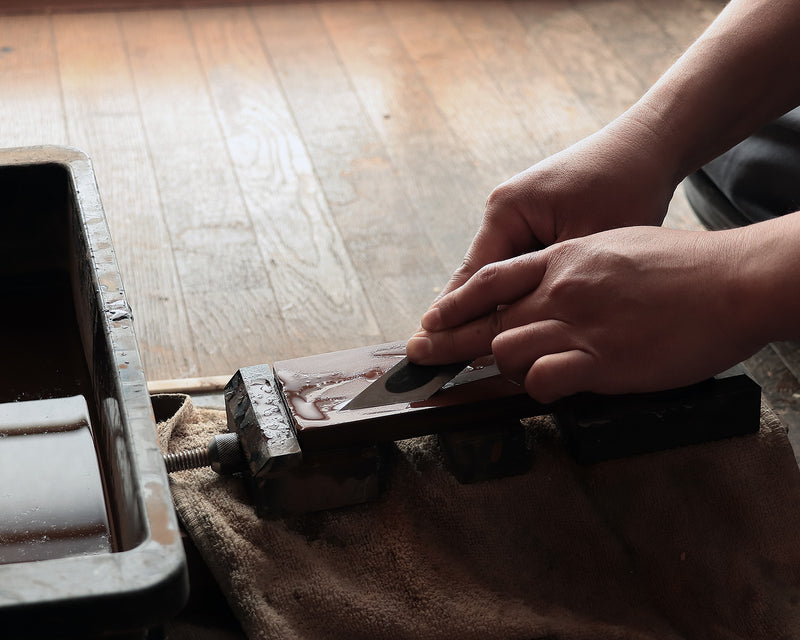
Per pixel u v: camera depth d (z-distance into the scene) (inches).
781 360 47.8
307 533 30.8
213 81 74.4
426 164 65.8
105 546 26.0
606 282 28.6
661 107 34.4
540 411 31.9
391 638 29.3
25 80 72.9
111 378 25.4
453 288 34.2
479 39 82.4
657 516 32.6
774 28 33.4
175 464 30.3
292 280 54.6
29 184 33.8
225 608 32.9
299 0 87.3
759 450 32.9
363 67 77.4
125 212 59.7
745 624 32.0
